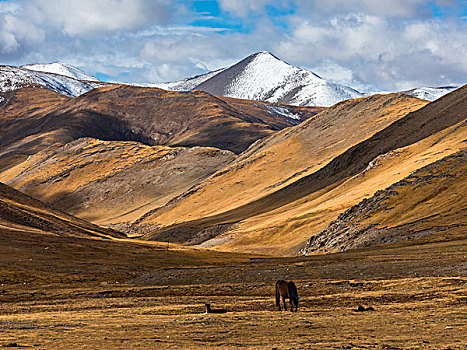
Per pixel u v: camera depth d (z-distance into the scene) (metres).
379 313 30.03
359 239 99.25
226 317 30.38
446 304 32.19
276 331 24.69
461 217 87.38
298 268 63.06
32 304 48.59
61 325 29.34
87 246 113.50
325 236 113.75
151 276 71.31
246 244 142.25
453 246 68.50
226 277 63.41
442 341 20.73
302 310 33.47
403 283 44.00
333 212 137.88
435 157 135.38
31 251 98.38
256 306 37.50
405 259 61.19
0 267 81.62
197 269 72.12
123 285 65.19
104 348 21.02
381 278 50.69
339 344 20.70
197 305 40.03
